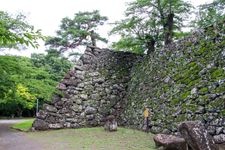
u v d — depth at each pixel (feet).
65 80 48.06
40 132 43.42
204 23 51.96
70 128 46.09
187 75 33.65
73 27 81.15
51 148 28.76
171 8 49.75
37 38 11.32
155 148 26.84
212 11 51.31
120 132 38.58
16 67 40.68
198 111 28.76
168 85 37.19
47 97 46.29
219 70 28.37
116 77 50.72
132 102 46.34
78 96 47.93
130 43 55.88
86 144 30.45
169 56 39.78
